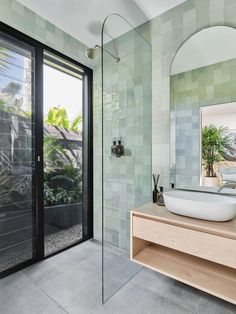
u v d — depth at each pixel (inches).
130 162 73.8
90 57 82.0
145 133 72.7
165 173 69.7
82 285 60.0
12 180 66.4
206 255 43.6
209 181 62.2
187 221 46.8
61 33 76.6
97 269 68.8
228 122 58.9
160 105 70.2
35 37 69.3
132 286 59.5
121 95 72.0
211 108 61.6
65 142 88.0
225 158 59.6
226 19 56.8
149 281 61.9
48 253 78.2
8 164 65.2
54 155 83.5
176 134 67.6
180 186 67.1
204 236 43.7
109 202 70.3
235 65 57.5
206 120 62.5
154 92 71.1
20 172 68.6
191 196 59.6
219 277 47.8
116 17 66.5
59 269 68.6
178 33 65.5
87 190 95.7
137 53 71.6
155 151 71.4
